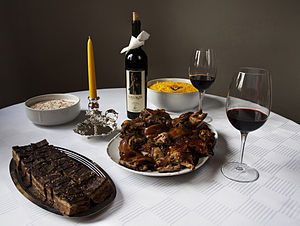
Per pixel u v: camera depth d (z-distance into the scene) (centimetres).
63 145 125
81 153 119
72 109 142
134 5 327
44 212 85
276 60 299
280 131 139
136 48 138
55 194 82
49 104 148
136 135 110
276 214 85
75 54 335
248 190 95
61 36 321
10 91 310
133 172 99
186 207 88
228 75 327
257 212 85
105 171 106
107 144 121
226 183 99
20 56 306
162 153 104
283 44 290
